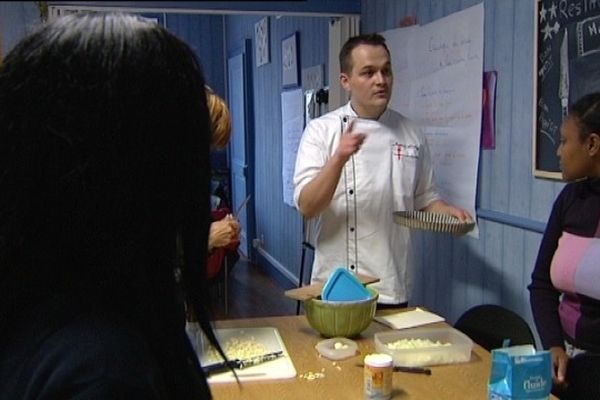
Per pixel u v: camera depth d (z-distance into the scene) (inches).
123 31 20.2
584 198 70.3
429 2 113.7
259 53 224.1
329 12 138.8
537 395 49.6
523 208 91.7
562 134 70.7
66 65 19.2
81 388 18.2
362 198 86.0
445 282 114.7
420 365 62.7
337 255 87.3
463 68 104.1
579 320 68.8
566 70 80.6
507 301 96.5
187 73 21.1
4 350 19.9
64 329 19.5
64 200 19.5
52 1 96.0
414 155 89.1
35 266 20.0
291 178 191.3
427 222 81.4
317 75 164.9
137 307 21.2
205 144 22.1
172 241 22.0
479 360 64.6
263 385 58.3
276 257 219.1
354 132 80.1
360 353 66.7
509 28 92.4
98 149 19.3
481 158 101.8
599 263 66.2
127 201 20.1
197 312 25.1
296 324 76.9
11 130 19.2
